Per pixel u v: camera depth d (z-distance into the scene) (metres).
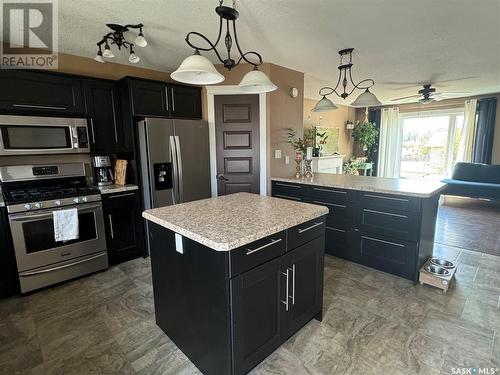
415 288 2.38
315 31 2.43
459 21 2.25
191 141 3.33
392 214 2.53
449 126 6.50
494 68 3.70
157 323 1.93
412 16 2.15
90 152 2.89
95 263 2.76
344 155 7.32
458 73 3.95
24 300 2.30
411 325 1.89
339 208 2.92
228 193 3.61
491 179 5.56
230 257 1.25
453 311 2.04
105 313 2.11
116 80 3.07
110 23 2.21
